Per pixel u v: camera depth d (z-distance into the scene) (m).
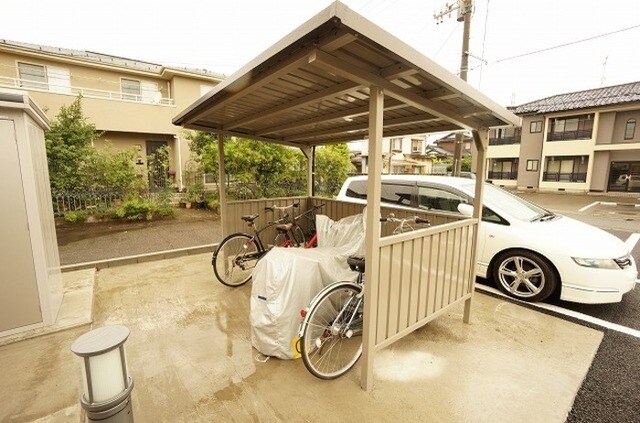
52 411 1.81
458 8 8.03
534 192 19.80
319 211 4.98
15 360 2.28
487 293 3.62
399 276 2.10
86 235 6.50
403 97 1.94
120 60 13.59
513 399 1.96
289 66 1.63
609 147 17.72
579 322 2.96
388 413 1.83
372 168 1.79
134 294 3.46
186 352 2.39
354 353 2.39
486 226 3.70
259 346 2.33
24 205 2.51
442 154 32.53
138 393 1.96
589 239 3.26
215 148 8.79
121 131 11.12
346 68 1.56
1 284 2.47
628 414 1.85
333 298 2.30
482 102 2.12
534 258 3.33
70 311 2.95
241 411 1.83
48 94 9.43
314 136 4.35
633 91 17.41
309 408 1.85
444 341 2.61
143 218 8.24
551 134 19.70
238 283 3.69
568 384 2.10
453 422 1.77
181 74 12.13
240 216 4.34
